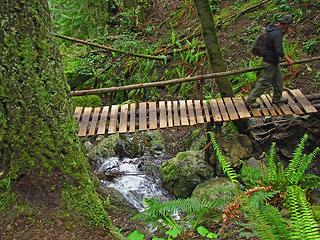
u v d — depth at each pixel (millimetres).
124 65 10023
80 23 12094
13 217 3025
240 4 9984
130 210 4727
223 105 6133
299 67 7605
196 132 7445
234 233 3625
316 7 8453
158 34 10828
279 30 5551
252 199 3496
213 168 5977
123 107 6445
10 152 3117
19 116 3104
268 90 7262
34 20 3141
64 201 3121
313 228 2699
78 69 10203
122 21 11656
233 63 8586
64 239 2969
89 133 5801
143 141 7516
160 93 9062
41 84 3160
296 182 4641
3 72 3068
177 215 4457
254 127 6418
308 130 6074
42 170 3125
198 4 6156
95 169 6789
